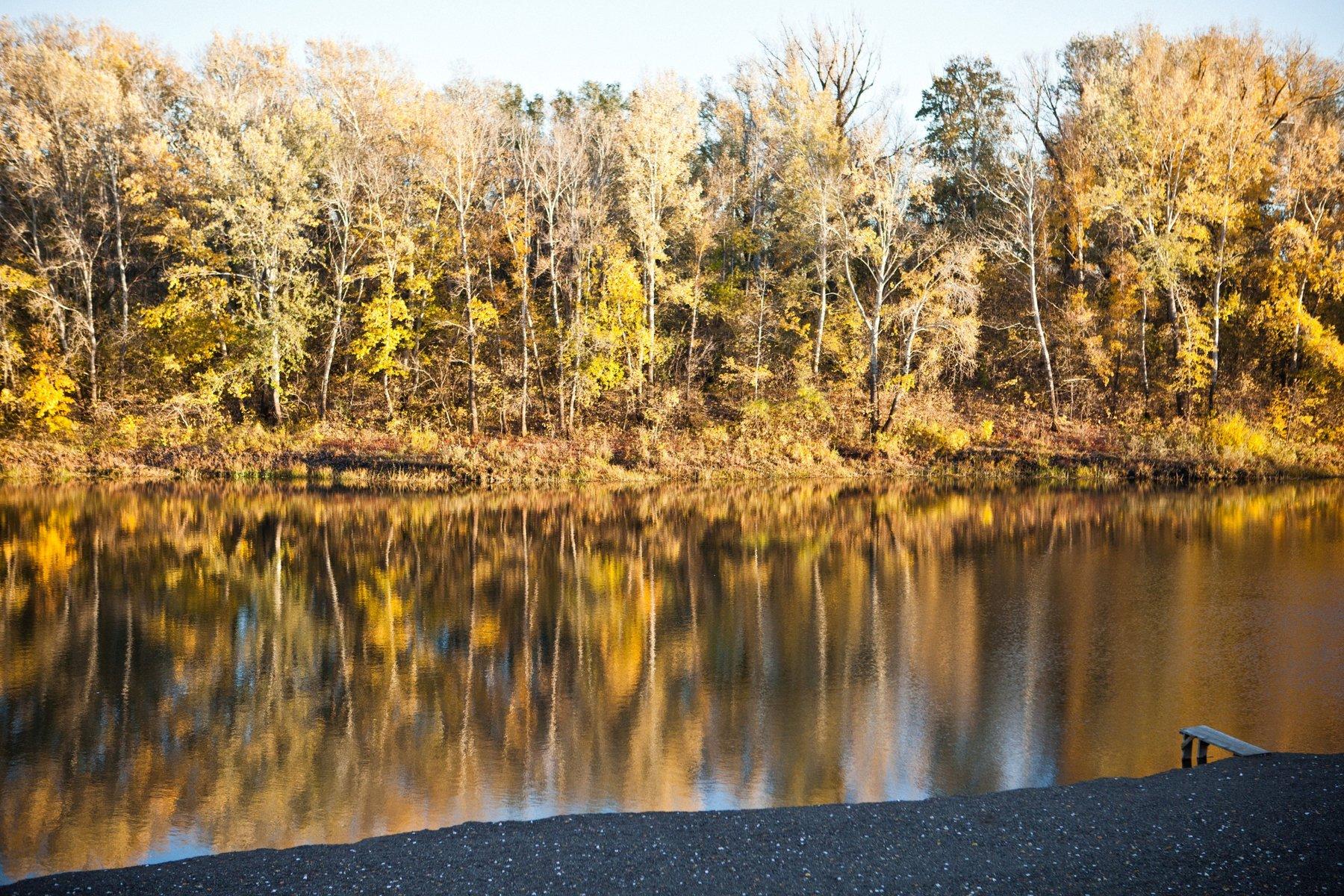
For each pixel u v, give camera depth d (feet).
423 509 103.04
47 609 62.44
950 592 66.54
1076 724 40.91
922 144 131.44
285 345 132.77
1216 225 138.00
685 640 55.62
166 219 137.90
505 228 136.77
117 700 45.68
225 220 131.95
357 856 25.31
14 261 140.46
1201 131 135.13
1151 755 37.40
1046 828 26.20
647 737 40.34
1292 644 52.44
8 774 37.06
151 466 124.16
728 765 37.11
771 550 83.10
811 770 36.40
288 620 60.08
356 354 134.51
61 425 129.49
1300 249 129.70
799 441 133.59
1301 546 80.12
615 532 91.71
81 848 30.89
